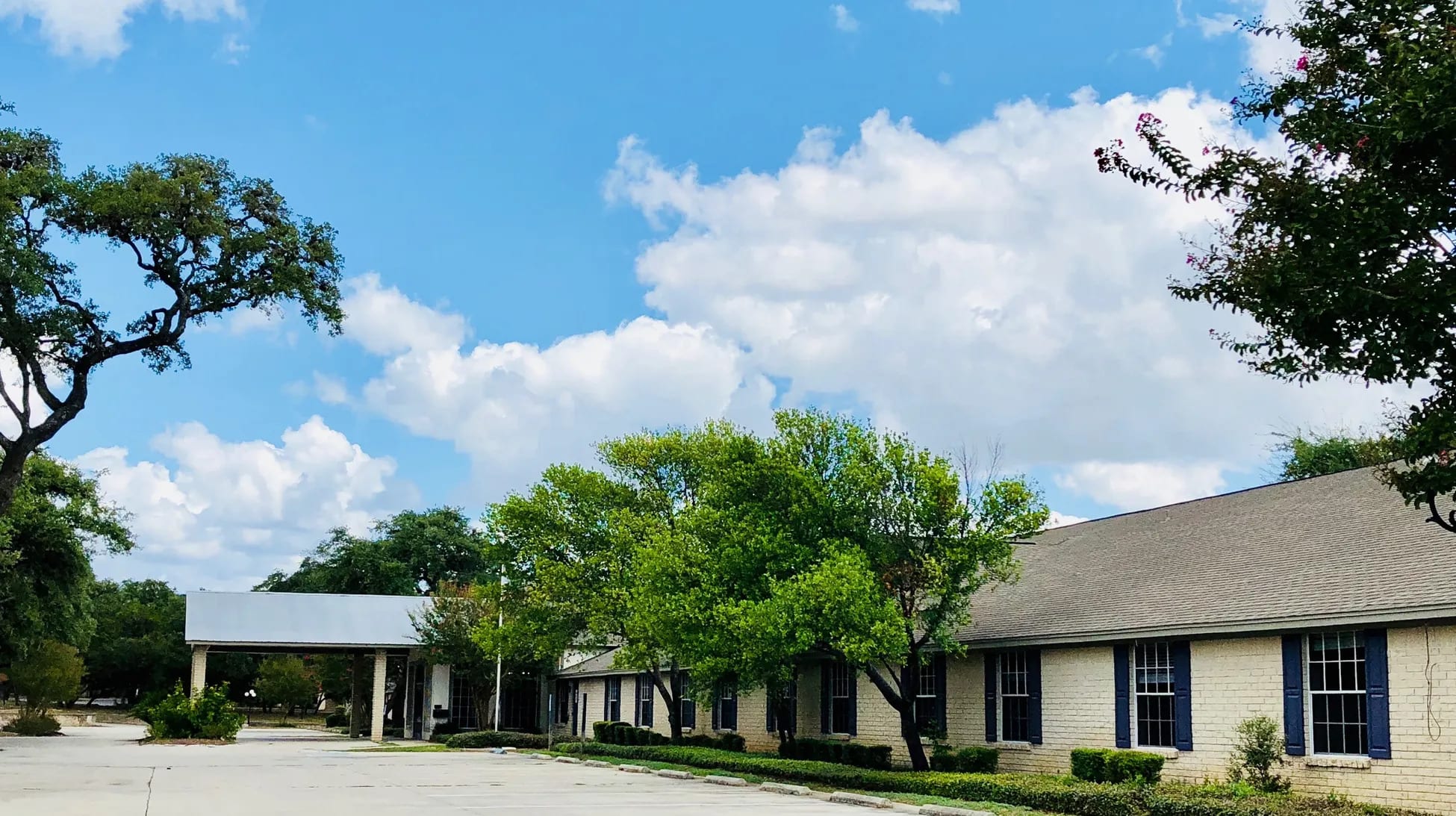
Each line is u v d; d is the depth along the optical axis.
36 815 16.78
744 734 37.31
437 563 87.38
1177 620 20.55
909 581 23.98
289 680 94.25
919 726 27.66
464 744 44.94
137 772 27.64
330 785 23.62
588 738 51.00
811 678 33.16
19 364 31.08
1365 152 9.95
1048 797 18.27
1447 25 9.80
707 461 34.75
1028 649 24.59
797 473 25.48
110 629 104.75
